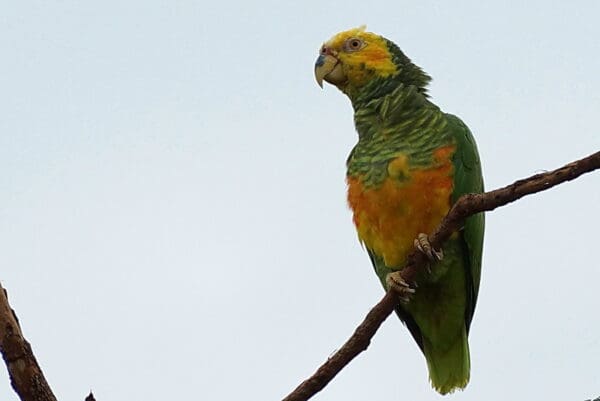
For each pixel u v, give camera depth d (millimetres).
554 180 12797
